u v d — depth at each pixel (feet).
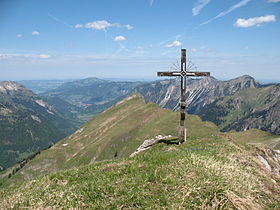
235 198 34.65
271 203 38.78
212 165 46.42
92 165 60.59
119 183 42.01
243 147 83.41
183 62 78.95
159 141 94.68
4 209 38.63
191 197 34.76
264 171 58.34
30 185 50.16
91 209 34.47
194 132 323.78
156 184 39.88
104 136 614.75
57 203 37.01
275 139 331.98
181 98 80.33
